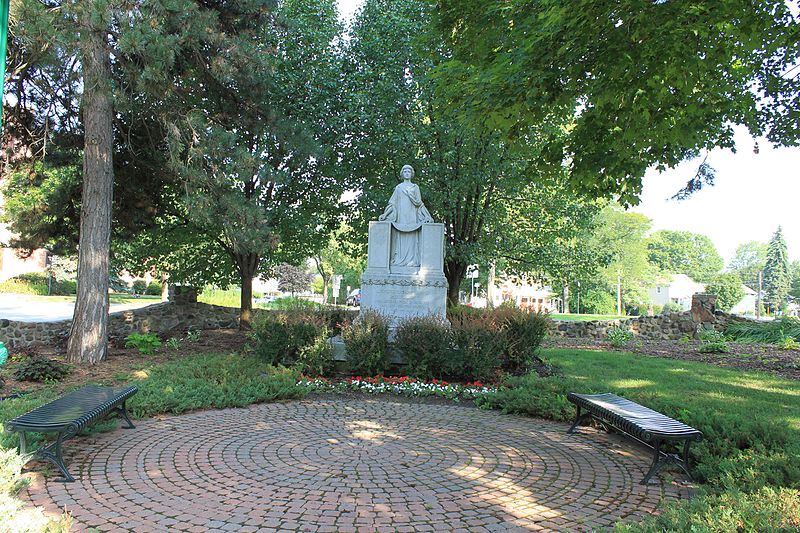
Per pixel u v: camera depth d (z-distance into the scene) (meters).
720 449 5.14
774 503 3.42
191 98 13.67
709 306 18.80
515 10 6.93
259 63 11.85
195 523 3.75
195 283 16.95
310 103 14.48
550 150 8.34
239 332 15.73
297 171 15.26
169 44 9.95
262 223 11.56
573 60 6.32
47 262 43.06
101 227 10.84
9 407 6.36
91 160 10.78
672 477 4.88
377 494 4.35
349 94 14.35
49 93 11.52
